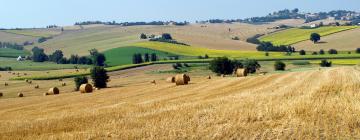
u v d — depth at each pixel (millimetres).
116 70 170250
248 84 55906
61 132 24641
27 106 47375
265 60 185125
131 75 157375
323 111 25844
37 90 114938
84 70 178125
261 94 38250
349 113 24703
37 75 161875
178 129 22891
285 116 25094
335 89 38812
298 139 19812
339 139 19609
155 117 27391
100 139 21703
